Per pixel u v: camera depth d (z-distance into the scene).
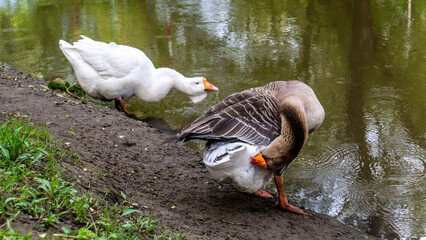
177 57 9.19
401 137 6.49
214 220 4.32
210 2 13.27
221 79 8.19
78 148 5.01
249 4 13.04
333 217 4.87
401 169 5.77
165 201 4.53
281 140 4.22
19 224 2.93
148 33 10.68
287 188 5.39
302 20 11.52
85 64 7.04
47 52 9.55
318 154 6.11
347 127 6.75
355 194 5.28
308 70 8.62
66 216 3.27
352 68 8.71
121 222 3.54
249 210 4.65
